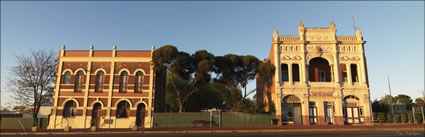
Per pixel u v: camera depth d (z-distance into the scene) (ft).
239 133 77.92
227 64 111.75
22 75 111.86
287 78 116.06
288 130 84.12
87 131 86.84
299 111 111.04
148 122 106.01
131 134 78.79
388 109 123.24
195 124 105.60
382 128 85.61
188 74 112.47
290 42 114.93
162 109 129.39
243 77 116.06
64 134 82.58
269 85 122.72
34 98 112.16
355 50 114.62
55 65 118.01
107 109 107.86
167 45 105.91
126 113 108.88
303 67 112.57
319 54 114.01
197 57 109.19
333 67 113.39
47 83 115.03
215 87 111.86
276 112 108.78
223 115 108.27
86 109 107.96
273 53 116.78
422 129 82.17
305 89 110.73
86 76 111.24
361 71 112.47
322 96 110.73
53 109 107.55
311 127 92.38
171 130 86.43
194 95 139.33
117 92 109.70
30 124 109.50
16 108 116.37
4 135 82.38
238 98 111.45
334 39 114.21
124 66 112.68
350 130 82.53
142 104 109.60
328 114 109.81
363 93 110.42
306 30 116.47
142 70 111.75
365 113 108.58
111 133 82.48
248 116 108.37
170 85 143.84
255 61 114.11
